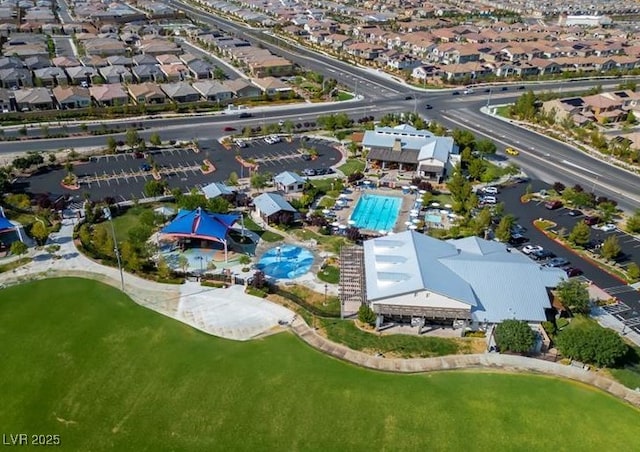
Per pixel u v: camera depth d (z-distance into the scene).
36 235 82.50
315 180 113.31
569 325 69.44
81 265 79.88
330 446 50.94
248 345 64.12
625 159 129.88
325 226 92.31
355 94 175.50
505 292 69.62
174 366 60.28
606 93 166.62
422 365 61.50
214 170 116.25
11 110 145.25
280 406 55.19
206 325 67.62
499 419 54.44
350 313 71.00
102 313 69.00
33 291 73.06
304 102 166.00
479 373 60.56
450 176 116.62
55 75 169.12
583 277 81.19
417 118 143.00
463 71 195.25
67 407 54.50
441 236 90.69
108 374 58.91
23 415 53.47
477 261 73.56
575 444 51.97
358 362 61.69
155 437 51.31
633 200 109.00
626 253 88.50
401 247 76.81
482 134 144.88
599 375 60.78
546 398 57.28
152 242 86.25
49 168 113.19
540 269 73.62
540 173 121.00
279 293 74.81
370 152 121.00
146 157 120.81
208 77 182.75
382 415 54.47
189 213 87.38
